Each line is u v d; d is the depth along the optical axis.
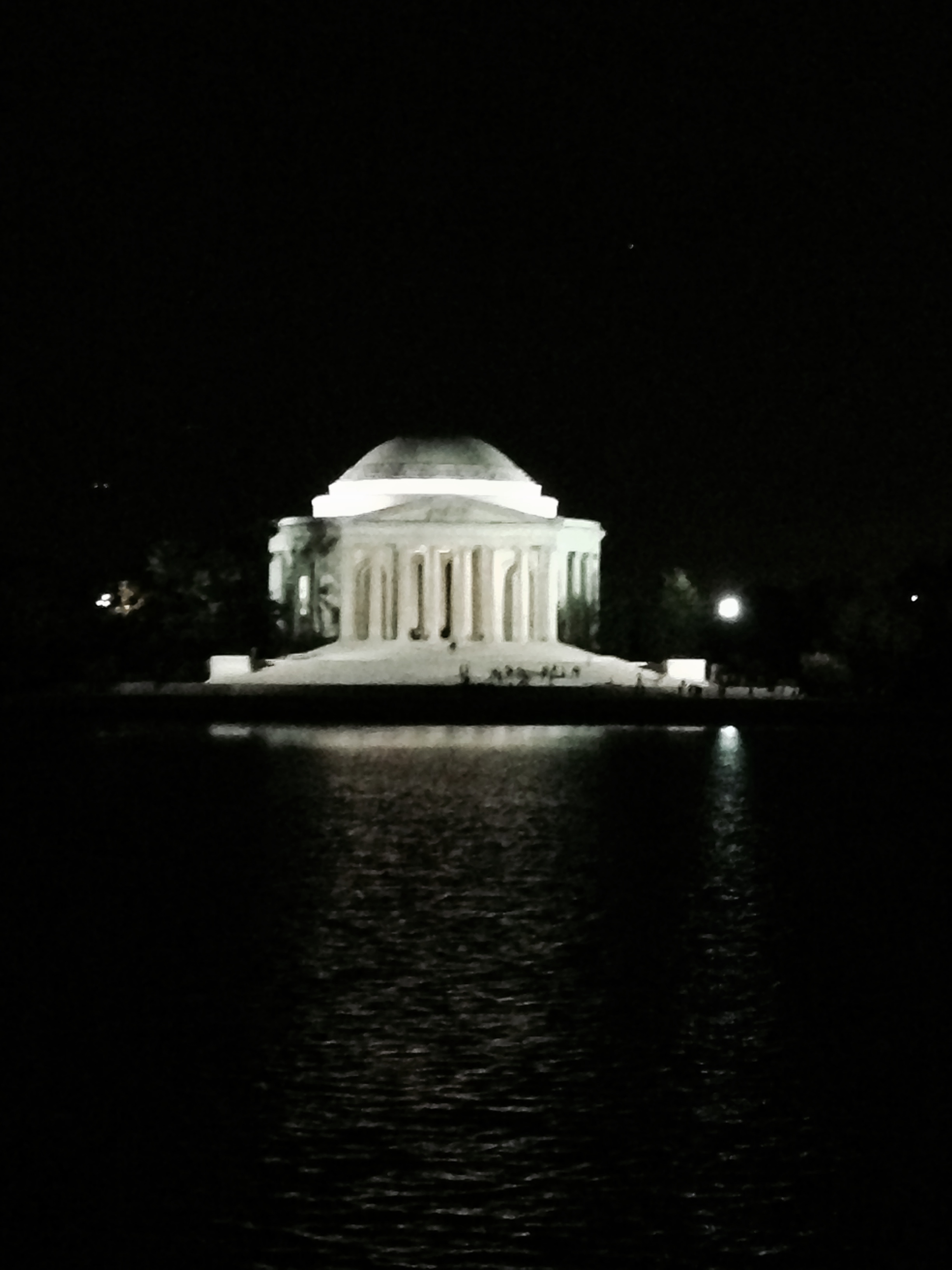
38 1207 40.06
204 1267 37.53
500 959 61.94
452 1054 49.94
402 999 56.00
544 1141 43.59
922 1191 41.00
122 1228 39.09
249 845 90.94
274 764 134.38
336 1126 44.47
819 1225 39.38
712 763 136.50
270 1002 55.62
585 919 69.75
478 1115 45.19
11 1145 43.28
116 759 138.00
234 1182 41.31
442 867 83.06
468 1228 39.22
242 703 190.62
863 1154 42.97
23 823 99.75
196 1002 55.75
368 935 66.06
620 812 104.69
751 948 64.38
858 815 103.88
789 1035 52.22
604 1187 41.12
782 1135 44.03
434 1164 42.22
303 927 67.88
